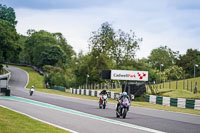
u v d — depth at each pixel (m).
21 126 21.06
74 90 106.44
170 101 57.25
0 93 67.69
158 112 41.84
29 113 32.06
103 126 24.55
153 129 24.08
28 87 128.00
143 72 81.06
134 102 64.19
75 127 23.22
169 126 26.36
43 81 153.38
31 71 195.25
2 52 145.75
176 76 163.75
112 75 82.50
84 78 132.38
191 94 71.19
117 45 144.62
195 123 29.70
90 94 91.50
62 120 27.30
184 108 52.19
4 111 30.98
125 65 144.88
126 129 23.41
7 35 147.50
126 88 74.44
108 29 141.75
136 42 146.25
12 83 137.12
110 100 70.62
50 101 54.66
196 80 113.31
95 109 41.50
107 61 131.25
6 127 19.89
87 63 132.00
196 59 195.12
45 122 24.64
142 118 32.44
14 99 56.72
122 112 32.03
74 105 47.34
